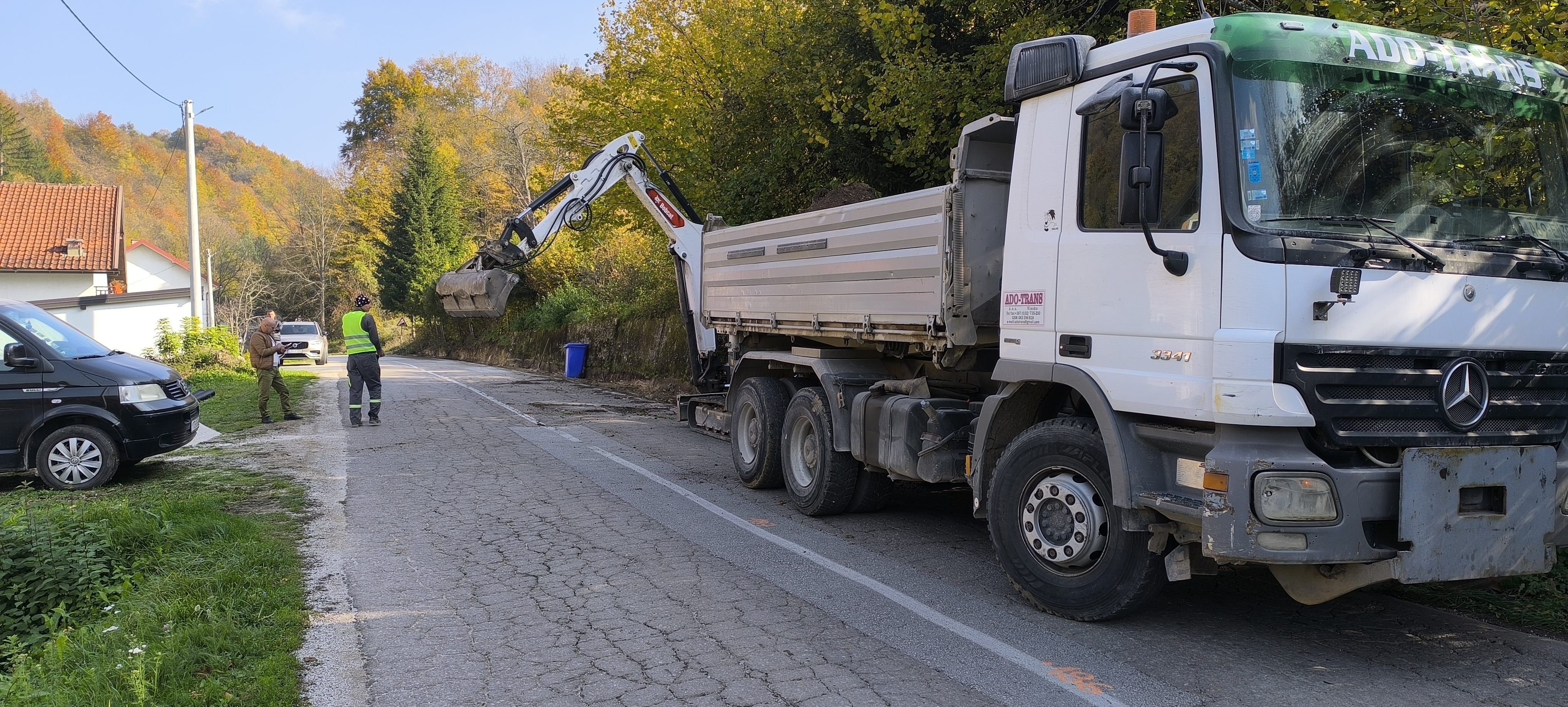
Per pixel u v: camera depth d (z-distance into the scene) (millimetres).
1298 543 4094
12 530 5879
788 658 4570
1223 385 4156
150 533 6543
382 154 64125
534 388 21500
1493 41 6207
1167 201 4543
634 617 5188
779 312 8578
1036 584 5238
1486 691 4164
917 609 5344
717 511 8023
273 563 6137
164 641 4559
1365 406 4148
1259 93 4336
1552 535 4355
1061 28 9367
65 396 8945
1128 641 4812
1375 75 4512
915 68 10398
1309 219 4254
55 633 5105
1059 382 5102
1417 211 4453
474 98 65688
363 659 4562
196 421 10172
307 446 11680
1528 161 4762
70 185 35906
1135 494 4641
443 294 12930
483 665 4488
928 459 6512
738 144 16188
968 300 6160
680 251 12281
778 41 14578
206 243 59375
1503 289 4414
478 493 8664
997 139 6227
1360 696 4105
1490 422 4410
